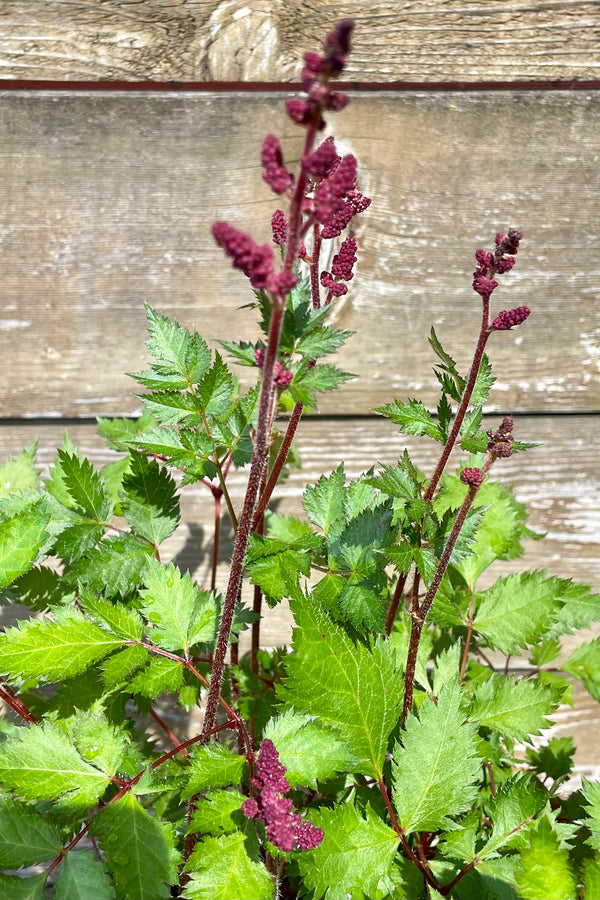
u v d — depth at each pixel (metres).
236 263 0.47
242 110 0.75
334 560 0.62
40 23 0.71
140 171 0.76
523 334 0.81
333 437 0.83
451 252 0.79
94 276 0.78
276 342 0.49
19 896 0.56
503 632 0.68
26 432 0.81
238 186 0.77
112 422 0.74
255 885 0.55
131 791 0.58
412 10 0.73
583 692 0.85
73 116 0.74
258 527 0.62
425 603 0.58
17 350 0.79
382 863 0.57
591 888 0.56
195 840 0.61
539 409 0.82
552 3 0.73
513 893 0.58
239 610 0.62
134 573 0.64
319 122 0.47
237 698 0.67
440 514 0.70
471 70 0.75
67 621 0.60
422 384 0.81
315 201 0.48
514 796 0.61
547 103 0.76
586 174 0.77
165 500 0.65
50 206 0.76
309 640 0.58
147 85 0.74
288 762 0.57
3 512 0.64
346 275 0.56
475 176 0.77
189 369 0.62
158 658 0.60
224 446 0.63
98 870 0.57
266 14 0.72
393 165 0.77
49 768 0.57
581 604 0.71
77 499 0.65
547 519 0.84
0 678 0.63
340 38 0.46
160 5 0.72
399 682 0.59
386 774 0.64
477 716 0.65
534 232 0.78
